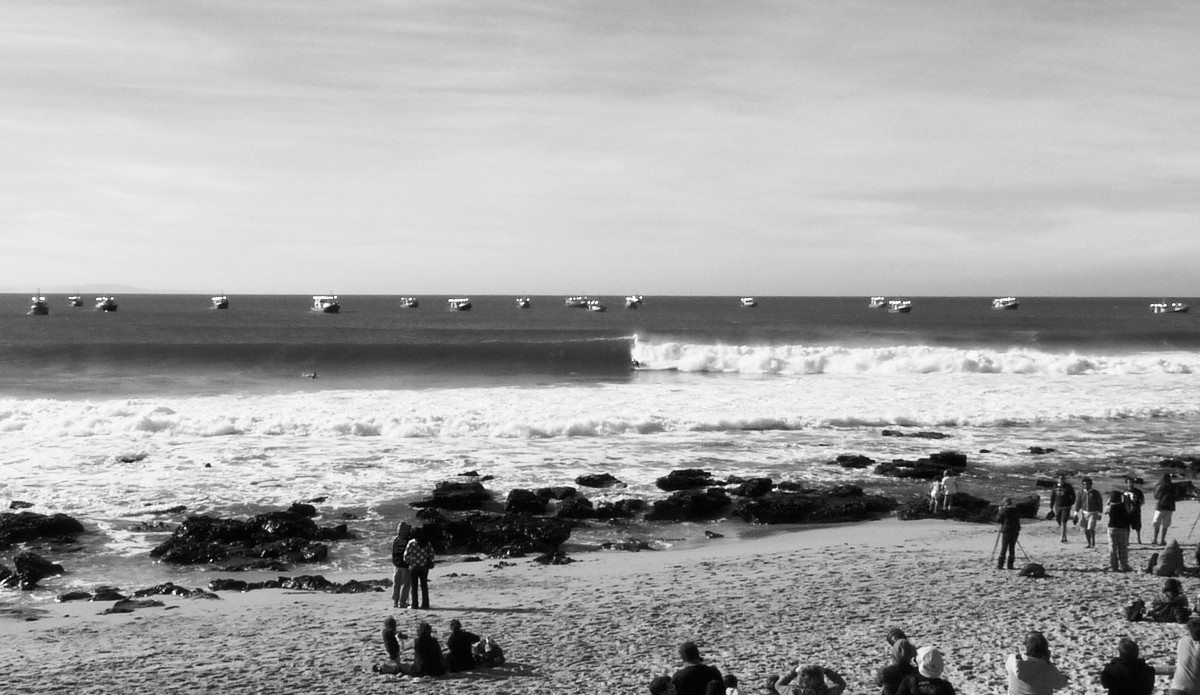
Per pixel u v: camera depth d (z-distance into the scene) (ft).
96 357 218.59
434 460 101.50
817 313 633.61
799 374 192.24
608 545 72.74
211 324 417.08
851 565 63.00
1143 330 396.16
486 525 75.72
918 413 133.39
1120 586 54.34
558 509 82.33
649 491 89.56
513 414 128.26
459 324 432.25
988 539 72.59
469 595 57.57
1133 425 129.80
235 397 146.41
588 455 105.70
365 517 79.41
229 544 70.69
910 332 361.71
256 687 40.57
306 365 207.51
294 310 634.43
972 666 39.22
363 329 361.30
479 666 42.63
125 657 45.39
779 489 90.33
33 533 71.77
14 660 45.06
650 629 48.21
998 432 124.16
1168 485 65.67
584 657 43.78
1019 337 321.32
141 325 404.98
